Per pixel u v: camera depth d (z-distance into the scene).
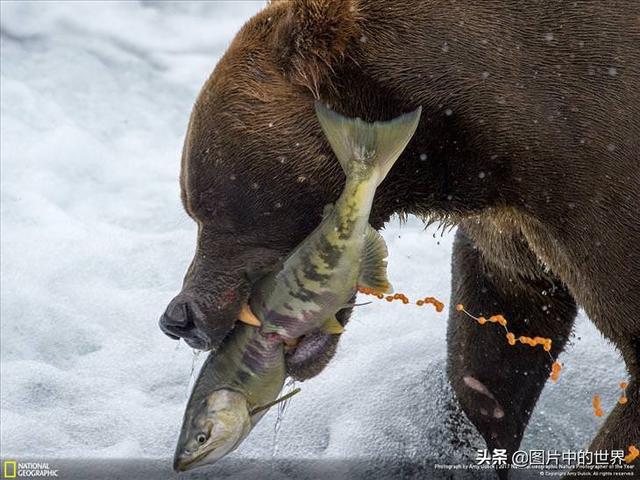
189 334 11.41
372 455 14.47
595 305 11.99
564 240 11.95
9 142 22.92
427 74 11.70
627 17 11.60
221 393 10.49
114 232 20.59
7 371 16.70
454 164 11.98
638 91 11.50
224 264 11.55
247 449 14.82
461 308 12.83
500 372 13.74
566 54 11.59
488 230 13.13
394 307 17.86
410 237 20.00
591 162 11.58
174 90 25.64
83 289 18.92
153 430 15.50
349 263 10.40
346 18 11.59
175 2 28.73
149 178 22.36
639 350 11.89
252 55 11.56
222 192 11.46
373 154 10.15
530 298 13.52
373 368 15.98
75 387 16.48
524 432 14.84
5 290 18.53
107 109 24.70
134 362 17.22
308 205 11.59
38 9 27.52
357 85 11.68
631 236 11.57
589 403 15.42
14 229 20.45
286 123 11.45
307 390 15.73
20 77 25.30
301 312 10.55
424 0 11.75
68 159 22.61
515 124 11.70
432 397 15.03
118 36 27.22
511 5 11.70
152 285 19.33
